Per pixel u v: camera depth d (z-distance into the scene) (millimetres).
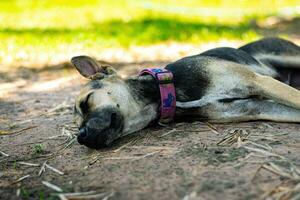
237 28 2607
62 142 1154
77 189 933
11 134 1237
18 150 1136
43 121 1309
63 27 2840
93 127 1058
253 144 1021
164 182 914
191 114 1157
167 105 1126
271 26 2707
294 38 2291
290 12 3170
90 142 1058
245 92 1146
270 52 1370
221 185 887
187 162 971
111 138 1082
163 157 1001
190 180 910
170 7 3633
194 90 1152
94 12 3521
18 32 2721
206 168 943
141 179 933
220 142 1043
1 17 3467
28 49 2277
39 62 2045
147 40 2354
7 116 1376
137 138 1107
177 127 1146
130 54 2098
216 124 1153
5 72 1913
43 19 3275
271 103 1147
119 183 929
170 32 2465
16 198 934
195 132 1109
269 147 1004
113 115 1083
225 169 934
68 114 1349
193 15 3182
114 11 3521
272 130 1096
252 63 1275
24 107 1448
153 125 1158
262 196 851
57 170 1013
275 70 1364
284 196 849
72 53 2172
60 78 1777
